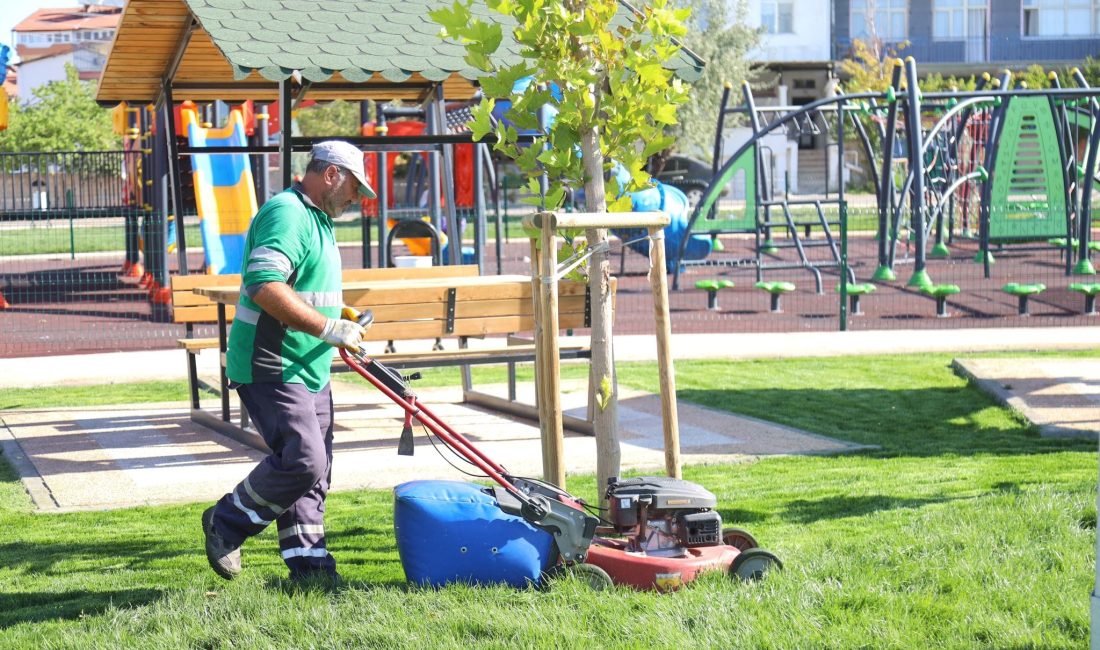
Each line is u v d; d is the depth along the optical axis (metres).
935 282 27.50
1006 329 18.52
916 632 5.60
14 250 39.41
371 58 11.37
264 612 5.96
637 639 5.51
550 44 6.77
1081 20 68.88
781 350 16.45
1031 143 31.17
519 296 11.36
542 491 6.49
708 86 52.53
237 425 11.38
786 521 7.97
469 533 6.28
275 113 27.83
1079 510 7.69
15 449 10.94
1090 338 17.19
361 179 6.55
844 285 19.59
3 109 24.53
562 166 6.88
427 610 5.96
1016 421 11.89
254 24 11.55
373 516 8.41
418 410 6.42
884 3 68.06
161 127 22.84
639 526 6.45
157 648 5.56
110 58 15.06
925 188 31.80
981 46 68.50
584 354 11.48
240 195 22.84
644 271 32.22
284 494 6.40
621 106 6.77
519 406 12.62
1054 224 27.94
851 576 6.40
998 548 6.92
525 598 6.10
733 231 27.28
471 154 28.78
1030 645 5.44
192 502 8.95
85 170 33.84
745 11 54.81
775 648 5.43
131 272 30.42
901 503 8.41
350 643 5.62
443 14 6.75
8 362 15.89
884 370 15.20
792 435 11.29
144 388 14.61
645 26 6.85
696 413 12.45
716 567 6.36
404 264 15.27
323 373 6.56
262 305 6.22
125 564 7.20
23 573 7.05
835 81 35.06
